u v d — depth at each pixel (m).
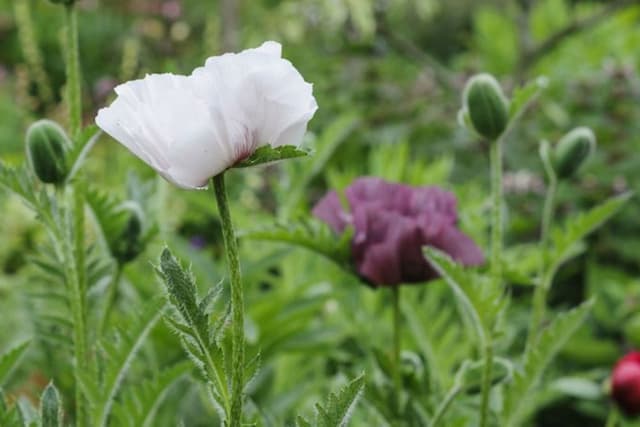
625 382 1.32
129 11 5.19
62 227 0.95
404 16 5.98
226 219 0.80
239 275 0.80
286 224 1.04
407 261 1.03
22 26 3.08
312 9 4.20
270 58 0.79
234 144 0.79
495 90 1.00
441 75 3.45
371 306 1.49
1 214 2.15
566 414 2.20
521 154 2.98
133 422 0.96
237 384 0.80
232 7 4.25
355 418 1.21
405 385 1.05
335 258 1.06
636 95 3.07
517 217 2.72
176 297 0.79
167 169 0.79
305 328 1.38
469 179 2.92
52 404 0.85
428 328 1.22
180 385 1.23
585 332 2.34
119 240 1.04
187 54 3.98
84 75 5.10
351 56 3.81
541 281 1.07
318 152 1.40
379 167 1.71
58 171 0.94
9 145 3.48
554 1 4.67
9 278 1.75
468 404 1.07
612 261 2.80
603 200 2.83
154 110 0.78
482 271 1.06
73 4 0.98
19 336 1.34
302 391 1.30
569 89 3.18
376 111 3.25
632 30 4.52
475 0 6.43
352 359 1.39
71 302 0.99
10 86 3.92
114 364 0.94
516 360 1.12
